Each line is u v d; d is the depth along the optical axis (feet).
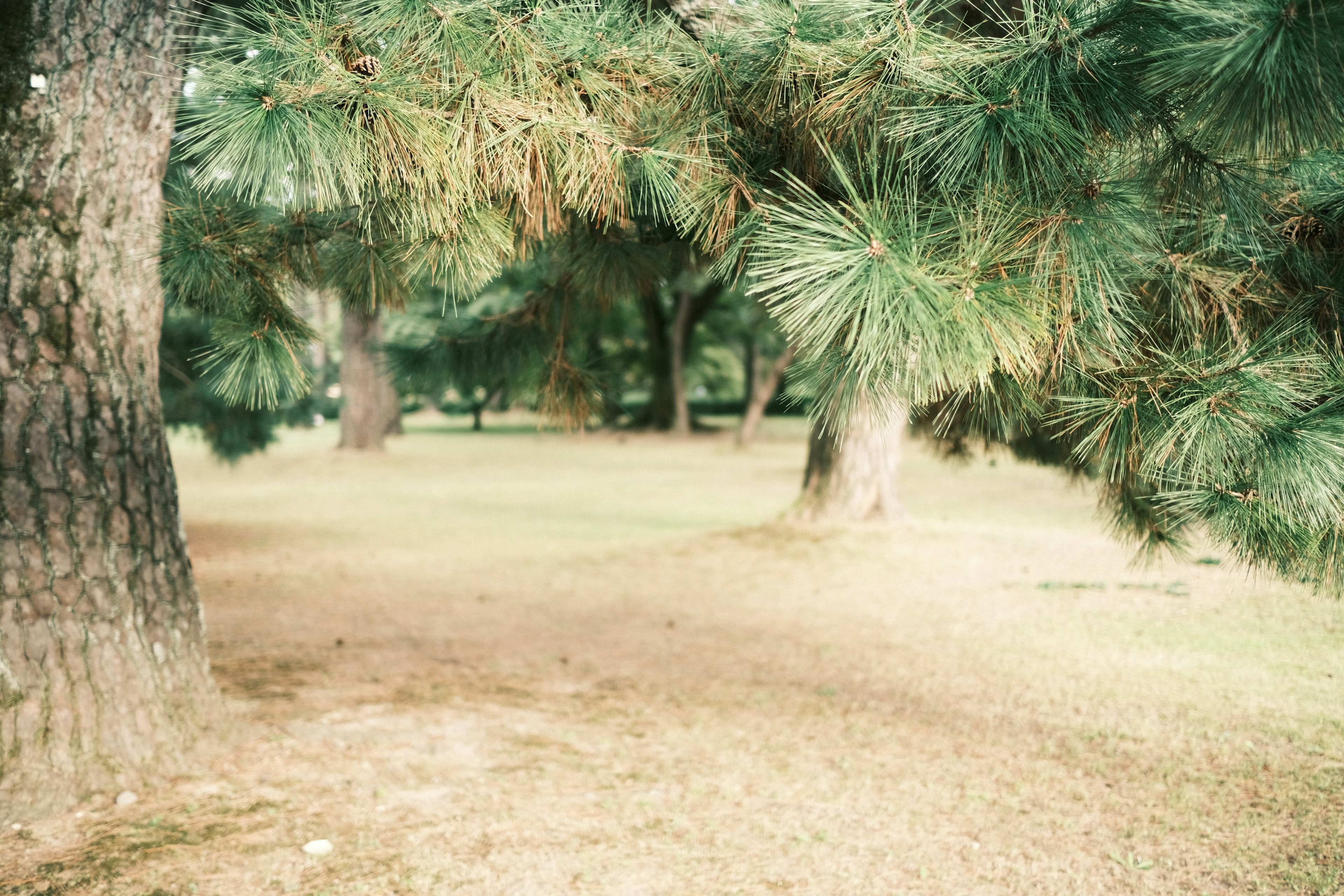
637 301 14.24
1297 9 4.70
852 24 6.98
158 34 10.94
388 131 6.72
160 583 12.20
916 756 14.33
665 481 66.23
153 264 10.23
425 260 8.86
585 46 7.61
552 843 11.12
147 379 11.84
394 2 6.64
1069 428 7.73
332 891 9.70
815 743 14.96
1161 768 13.52
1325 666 18.43
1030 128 6.05
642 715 16.43
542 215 8.91
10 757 10.65
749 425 96.37
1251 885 10.03
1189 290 7.86
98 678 11.38
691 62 8.14
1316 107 5.18
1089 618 23.29
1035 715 16.25
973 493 52.31
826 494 35.45
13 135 10.32
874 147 6.59
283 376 9.82
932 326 5.59
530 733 15.25
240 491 60.18
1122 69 6.14
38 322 10.66
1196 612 23.15
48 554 10.91
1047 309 6.72
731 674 19.24
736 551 33.30
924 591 27.25
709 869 10.55
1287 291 8.29
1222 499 7.20
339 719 15.34
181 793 11.73
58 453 10.92
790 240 6.22
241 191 6.28
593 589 28.71
